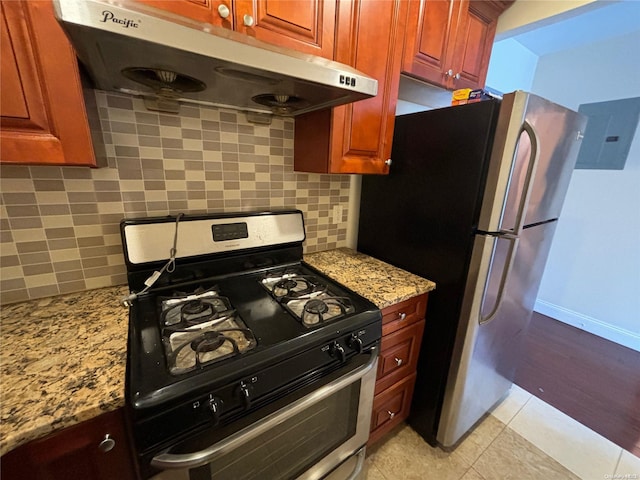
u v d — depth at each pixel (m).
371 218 1.59
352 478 1.07
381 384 1.26
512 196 1.10
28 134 0.62
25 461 0.55
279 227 1.29
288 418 0.77
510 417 1.65
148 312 0.90
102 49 0.58
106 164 0.94
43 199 0.88
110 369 0.66
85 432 0.60
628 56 2.21
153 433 0.59
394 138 1.39
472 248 1.17
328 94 0.90
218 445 0.65
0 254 0.86
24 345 0.73
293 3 0.85
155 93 0.92
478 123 1.07
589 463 1.40
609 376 2.01
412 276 1.34
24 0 0.57
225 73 0.72
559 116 1.16
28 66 0.59
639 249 2.30
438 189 1.24
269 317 0.90
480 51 1.55
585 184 2.52
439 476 1.33
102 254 1.01
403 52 1.19
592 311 2.59
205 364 0.67
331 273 1.33
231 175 1.20
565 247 2.70
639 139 2.21
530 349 2.31
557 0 1.41
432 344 1.37
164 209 1.08
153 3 0.65
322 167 1.15
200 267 1.10
